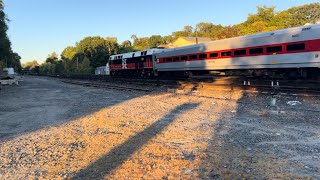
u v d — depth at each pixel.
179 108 14.87
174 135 9.21
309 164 6.25
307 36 18.34
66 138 9.58
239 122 10.79
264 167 6.12
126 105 17.30
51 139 9.58
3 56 66.88
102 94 25.75
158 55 35.81
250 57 22.34
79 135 9.91
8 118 14.80
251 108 13.52
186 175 5.84
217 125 10.48
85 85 39.16
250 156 6.87
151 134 9.48
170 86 26.81
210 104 15.57
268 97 16.17
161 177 5.80
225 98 17.33
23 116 15.27
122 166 6.52
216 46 25.70
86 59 92.12
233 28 74.38
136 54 41.78
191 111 13.76
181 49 30.95
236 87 20.66
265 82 21.95
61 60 126.44
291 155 6.87
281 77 21.22
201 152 7.34
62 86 41.44
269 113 12.08
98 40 113.19
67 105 19.08
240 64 23.30
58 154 7.78
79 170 6.45
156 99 19.31
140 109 15.31
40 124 12.66
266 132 9.12
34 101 22.61
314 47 18.03
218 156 6.96
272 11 75.00
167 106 15.83
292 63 19.36
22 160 7.46
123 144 8.38
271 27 66.69
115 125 11.30
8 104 21.12
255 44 21.80
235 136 8.82
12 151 8.38
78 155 7.56
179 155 7.17
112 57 50.72
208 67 26.92
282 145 7.70
